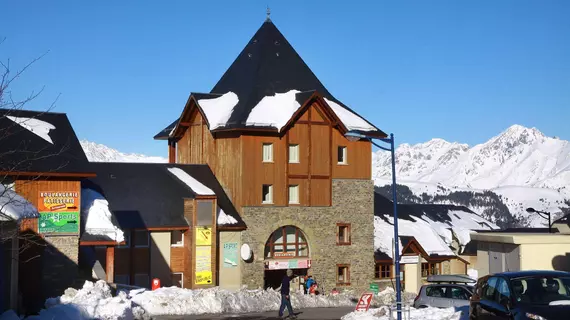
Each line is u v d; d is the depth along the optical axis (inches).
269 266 2031.3
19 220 978.1
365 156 2191.2
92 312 1128.2
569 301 732.0
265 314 1480.1
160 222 1902.1
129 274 1871.3
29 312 1143.6
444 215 2994.6
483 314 805.9
